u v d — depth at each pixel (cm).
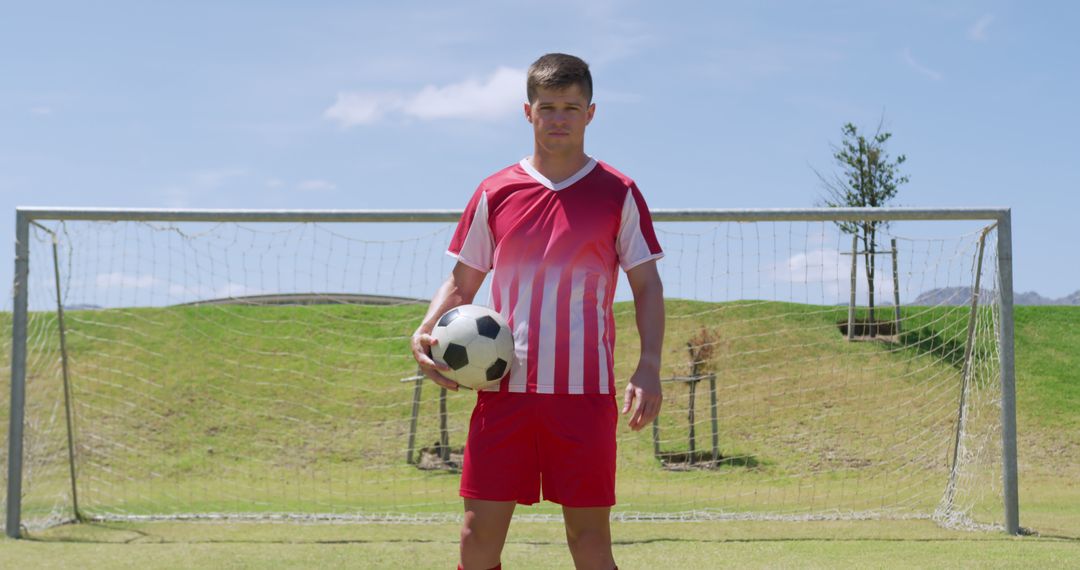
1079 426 1182
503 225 295
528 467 286
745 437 1099
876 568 516
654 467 1052
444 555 570
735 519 737
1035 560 535
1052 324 1508
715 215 698
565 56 295
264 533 667
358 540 630
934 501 848
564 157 294
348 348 1377
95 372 1282
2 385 1099
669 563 538
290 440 1148
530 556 558
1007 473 662
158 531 677
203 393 1251
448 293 310
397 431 1175
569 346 284
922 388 1152
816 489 934
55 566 537
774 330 1309
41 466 889
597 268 291
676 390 1203
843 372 1208
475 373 284
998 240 687
